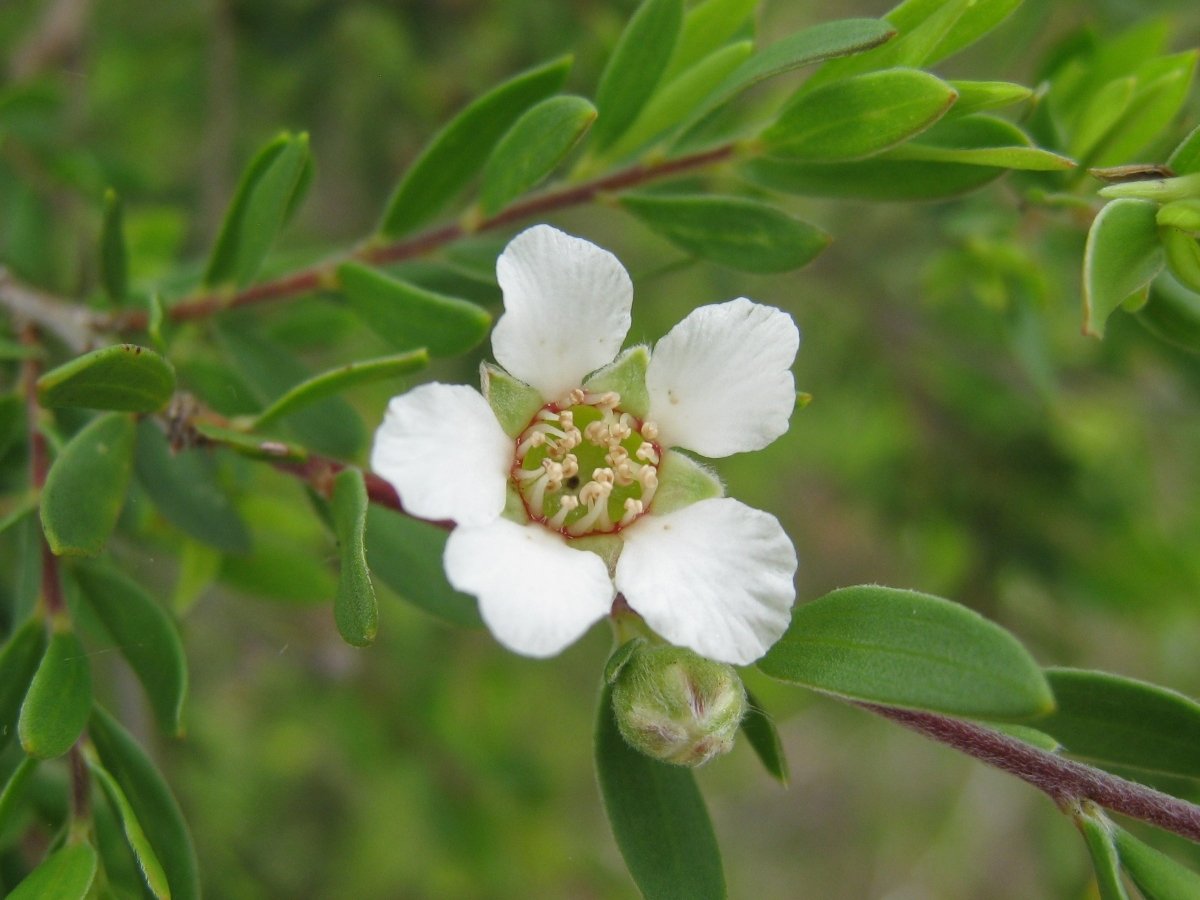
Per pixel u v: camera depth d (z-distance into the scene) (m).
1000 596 0.13
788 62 0.06
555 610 0.06
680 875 0.06
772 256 0.07
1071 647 0.13
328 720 0.15
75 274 0.10
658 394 0.07
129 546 0.09
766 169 0.07
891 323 0.15
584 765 0.20
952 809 0.26
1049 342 0.11
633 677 0.06
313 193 0.15
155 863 0.06
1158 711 0.06
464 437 0.06
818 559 0.19
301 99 0.14
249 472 0.08
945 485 0.14
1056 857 0.13
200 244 0.13
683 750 0.06
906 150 0.07
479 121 0.07
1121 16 0.11
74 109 0.12
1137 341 0.11
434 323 0.07
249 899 0.12
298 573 0.09
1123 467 0.14
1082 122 0.08
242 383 0.08
